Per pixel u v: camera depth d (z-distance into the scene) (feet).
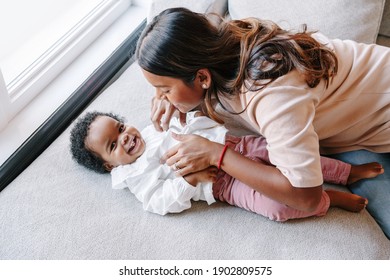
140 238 3.44
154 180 3.60
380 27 4.55
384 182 3.68
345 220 3.54
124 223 3.53
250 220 3.56
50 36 4.88
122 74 4.71
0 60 4.55
